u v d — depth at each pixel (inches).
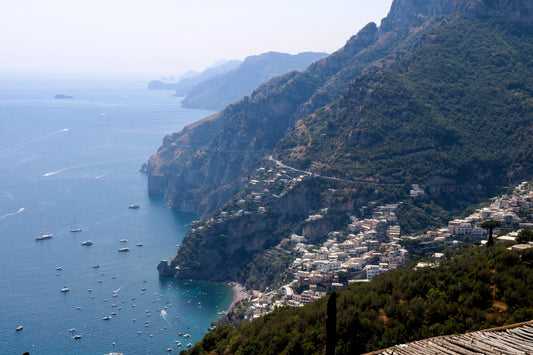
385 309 4146.2
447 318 3833.7
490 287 3978.8
